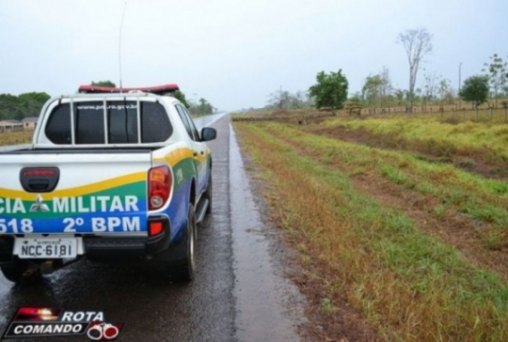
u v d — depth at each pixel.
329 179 12.86
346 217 8.06
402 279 5.28
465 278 5.90
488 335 3.80
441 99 63.84
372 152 19.09
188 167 4.84
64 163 3.58
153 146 5.11
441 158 18.09
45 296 4.39
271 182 11.45
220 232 6.82
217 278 4.89
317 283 4.75
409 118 35.84
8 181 3.61
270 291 4.52
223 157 17.42
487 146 18.81
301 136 30.95
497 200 10.27
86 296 4.39
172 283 4.74
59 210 3.62
